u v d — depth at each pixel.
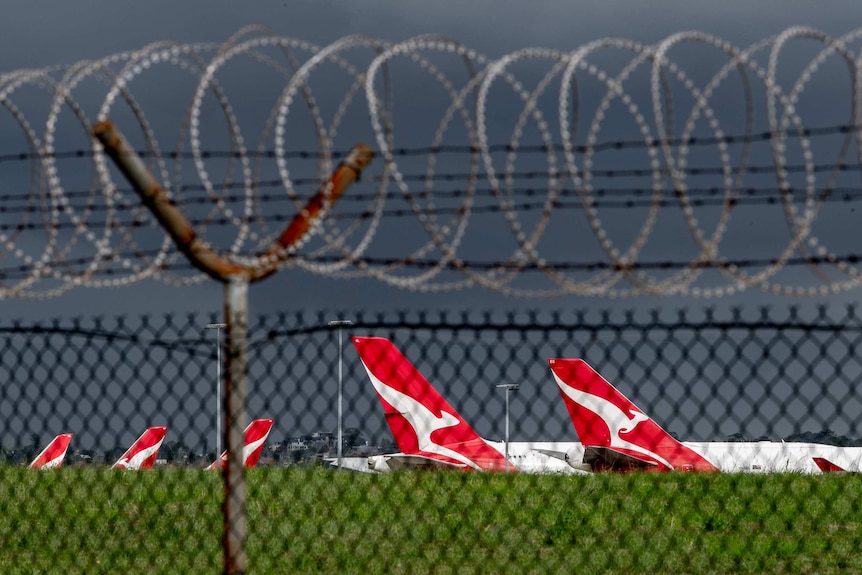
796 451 55.44
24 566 28.59
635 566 28.39
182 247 18.31
